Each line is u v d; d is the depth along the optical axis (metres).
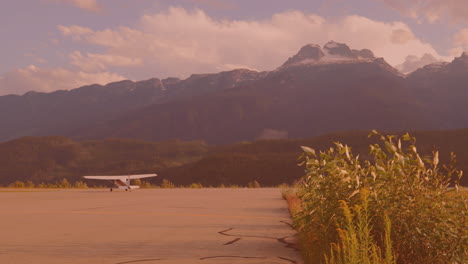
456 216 5.00
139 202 24.27
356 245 4.57
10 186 60.81
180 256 7.85
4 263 7.27
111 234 10.88
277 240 9.78
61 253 8.17
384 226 5.29
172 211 18.00
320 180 6.29
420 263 5.08
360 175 6.10
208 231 11.41
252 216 15.66
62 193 38.50
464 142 141.62
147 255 7.97
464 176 82.31
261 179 130.25
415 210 5.23
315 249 6.58
